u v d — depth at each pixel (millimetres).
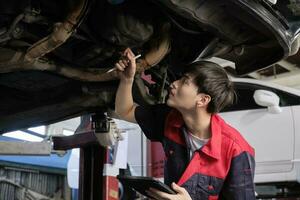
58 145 2971
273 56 1957
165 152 1559
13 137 4578
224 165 1417
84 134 2834
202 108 1488
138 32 1708
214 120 1501
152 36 1803
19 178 5887
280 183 4625
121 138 2672
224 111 4926
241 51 1897
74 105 2277
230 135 1472
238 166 1413
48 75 2086
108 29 1696
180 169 1496
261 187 4875
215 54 1993
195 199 1408
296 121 4605
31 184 6062
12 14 1497
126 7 1662
